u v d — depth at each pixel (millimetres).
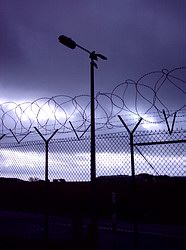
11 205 11500
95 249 5270
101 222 11969
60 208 9977
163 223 8133
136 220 4926
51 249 6094
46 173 6156
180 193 7918
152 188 8273
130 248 7031
